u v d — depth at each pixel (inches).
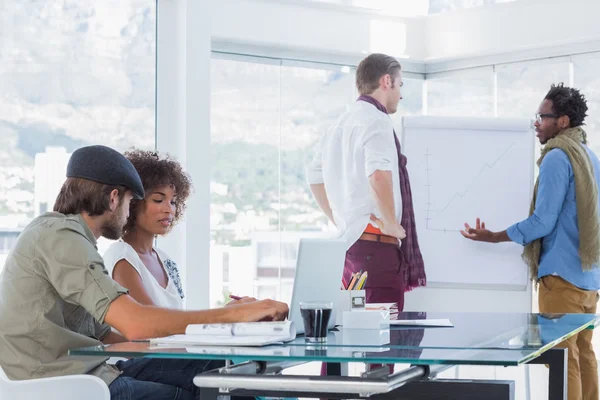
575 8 207.2
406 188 174.7
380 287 170.1
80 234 93.8
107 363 103.7
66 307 97.0
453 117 190.9
